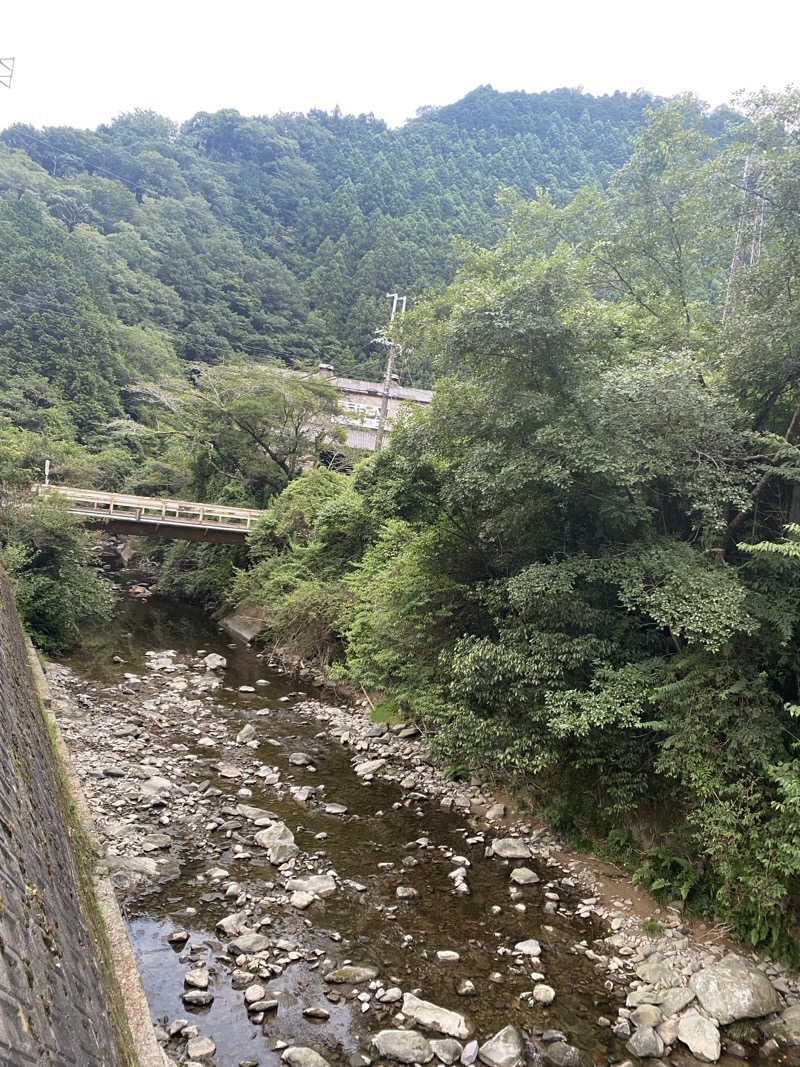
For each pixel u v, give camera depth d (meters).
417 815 11.07
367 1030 6.34
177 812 10.41
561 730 8.94
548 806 10.66
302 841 9.92
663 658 9.58
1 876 2.72
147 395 48.72
